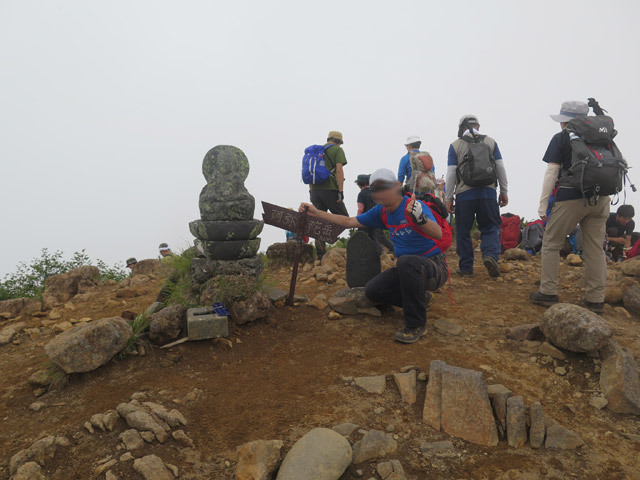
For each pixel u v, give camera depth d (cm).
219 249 375
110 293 529
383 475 195
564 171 362
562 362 289
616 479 196
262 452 200
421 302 328
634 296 379
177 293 385
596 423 236
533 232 692
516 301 418
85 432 222
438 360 276
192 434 224
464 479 195
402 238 345
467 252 523
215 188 379
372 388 262
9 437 224
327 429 210
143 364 295
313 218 393
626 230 702
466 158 482
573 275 502
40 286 884
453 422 229
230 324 338
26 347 355
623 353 267
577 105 369
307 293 464
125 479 190
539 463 205
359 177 650
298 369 292
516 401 233
